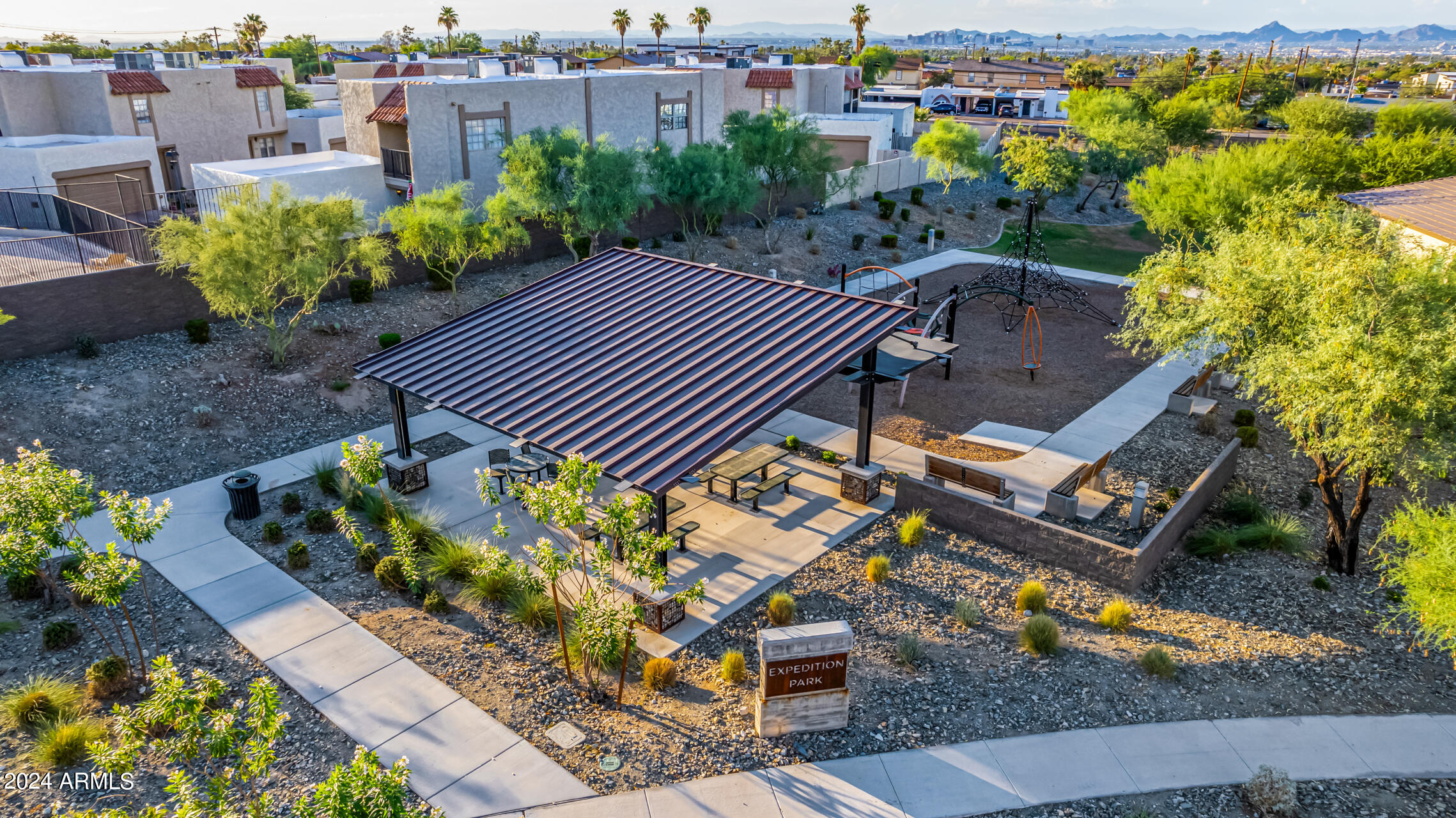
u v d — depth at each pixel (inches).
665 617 499.2
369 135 1300.4
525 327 691.4
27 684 436.5
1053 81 4726.9
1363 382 446.9
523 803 374.0
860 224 1600.6
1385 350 453.7
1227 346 578.2
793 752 407.5
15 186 1153.4
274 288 817.5
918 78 4699.8
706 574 559.2
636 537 410.0
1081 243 1667.1
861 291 1269.7
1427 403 438.9
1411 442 496.7
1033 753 406.6
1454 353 435.5
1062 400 875.4
